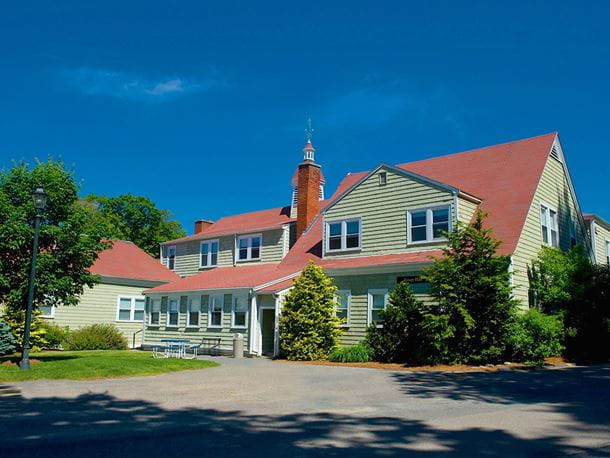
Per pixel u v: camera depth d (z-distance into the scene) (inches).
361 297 1004.6
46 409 419.8
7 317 1031.0
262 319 1109.1
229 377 641.0
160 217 2497.5
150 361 762.8
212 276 1365.7
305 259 1184.8
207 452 291.9
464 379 619.5
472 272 775.7
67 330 1284.4
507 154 1131.9
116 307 1435.8
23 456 280.2
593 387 549.0
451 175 1154.7
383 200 1039.0
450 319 774.5
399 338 831.1
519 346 781.9
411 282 935.7
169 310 1332.4
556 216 1071.6
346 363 847.1
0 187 746.2
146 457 280.5
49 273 730.8
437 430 349.1
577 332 895.7
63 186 769.6
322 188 1517.0
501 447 304.7
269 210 1633.9
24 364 660.1
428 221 965.2
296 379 623.2
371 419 386.3
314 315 944.9
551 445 309.1
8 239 711.7
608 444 311.4
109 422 371.6
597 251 1288.1
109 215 2293.3
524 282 910.4
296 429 353.1
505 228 934.4
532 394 503.8
